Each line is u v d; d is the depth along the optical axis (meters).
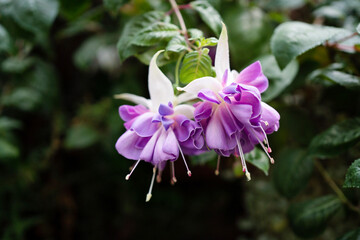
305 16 0.42
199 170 0.53
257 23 0.35
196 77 0.24
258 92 0.20
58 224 0.53
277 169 0.35
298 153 0.35
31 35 0.37
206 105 0.22
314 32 0.26
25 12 0.31
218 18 0.29
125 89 0.47
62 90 0.55
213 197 0.59
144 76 0.49
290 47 0.26
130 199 0.55
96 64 0.56
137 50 0.27
